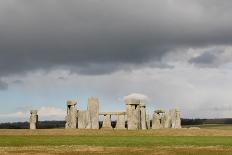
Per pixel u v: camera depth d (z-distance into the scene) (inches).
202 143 1969.7
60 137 2297.0
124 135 2472.9
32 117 3267.7
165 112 3476.9
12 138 2206.0
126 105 3161.9
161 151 1653.5
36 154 1557.6
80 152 1617.9
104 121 3299.7
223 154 1566.2
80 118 3267.7
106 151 1651.1
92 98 3228.3
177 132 2596.0
